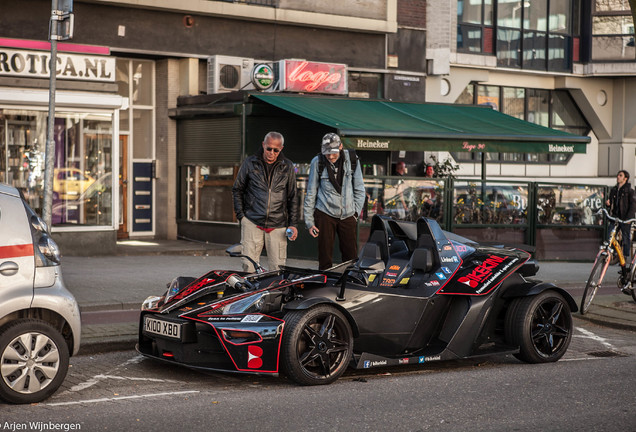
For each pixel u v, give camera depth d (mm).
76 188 14742
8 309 5895
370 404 6145
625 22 24016
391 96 19828
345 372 7316
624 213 14547
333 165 9500
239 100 16156
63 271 12711
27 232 6066
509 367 7711
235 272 7652
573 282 13578
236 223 16406
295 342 6594
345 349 6883
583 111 25031
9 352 5871
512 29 23016
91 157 14859
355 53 19156
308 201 9508
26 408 5855
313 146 16562
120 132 17516
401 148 14695
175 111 17438
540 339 7945
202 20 17250
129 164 17672
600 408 6148
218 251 16219
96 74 14633
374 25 19094
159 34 16797
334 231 9609
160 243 17047
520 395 6520
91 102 14484
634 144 25219
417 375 7297
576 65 24266
